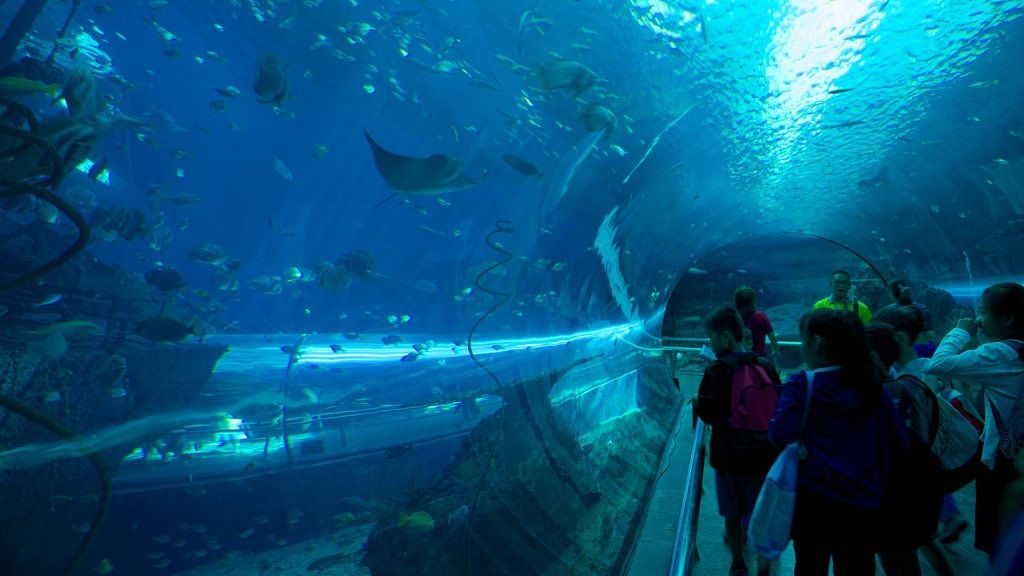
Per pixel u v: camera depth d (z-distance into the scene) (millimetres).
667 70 4699
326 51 5289
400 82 5371
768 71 5449
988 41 6145
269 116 5746
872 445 2168
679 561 1980
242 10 4891
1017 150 8898
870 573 2146
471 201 4891
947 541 3275
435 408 3439
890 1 5199
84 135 1445
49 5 2154
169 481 2227
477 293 4449
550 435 4203
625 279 7664
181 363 2516
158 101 4652
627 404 6453
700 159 6672
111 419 2084
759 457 2906
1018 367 2428
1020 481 875
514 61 3973
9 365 1748
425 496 2934
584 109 2734
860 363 2174
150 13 3830
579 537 3578
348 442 2895
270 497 2484
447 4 4387
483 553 2807
